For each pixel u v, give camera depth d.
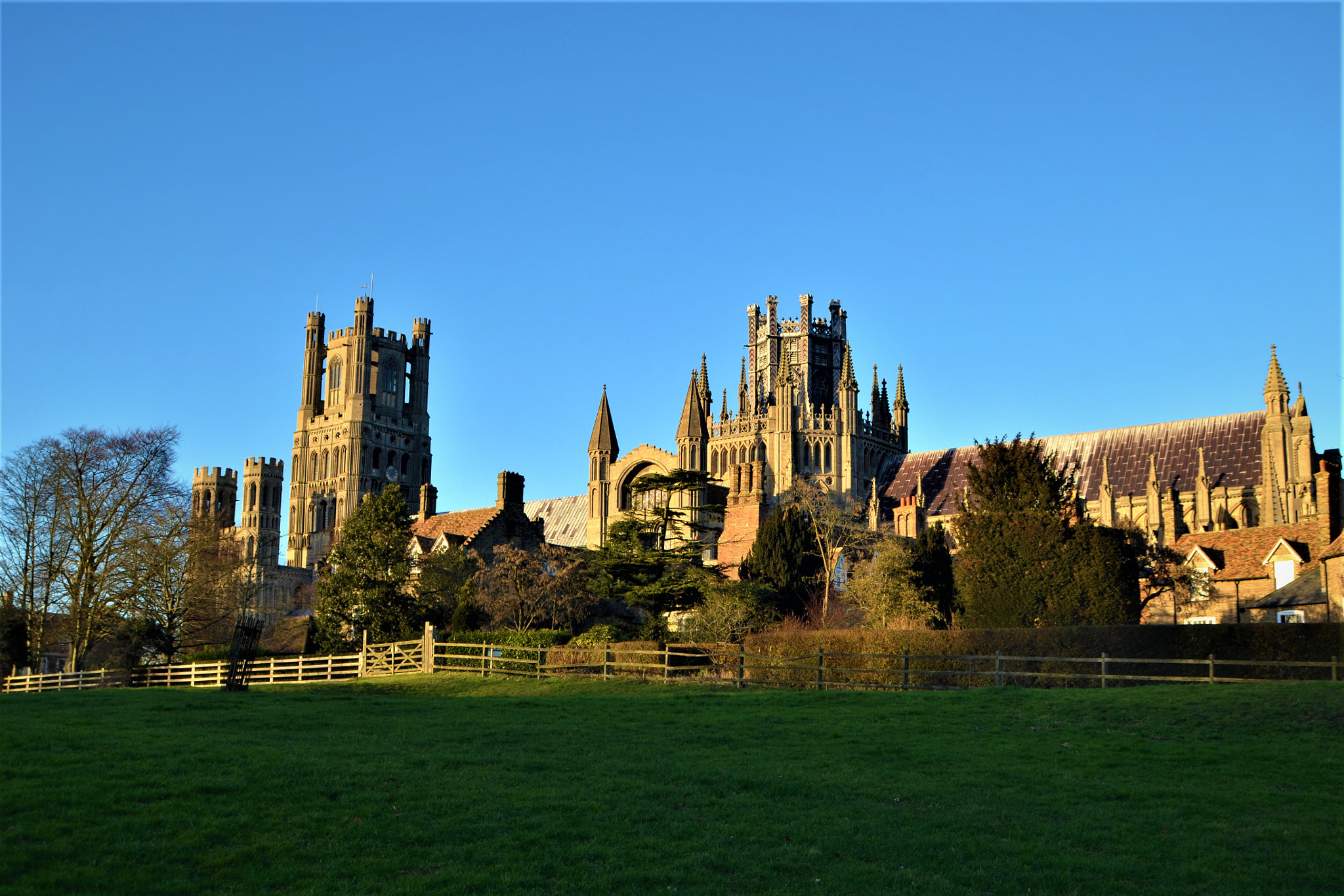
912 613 73.56
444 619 83.81
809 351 154.88
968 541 67.25
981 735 36.47
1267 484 110.12
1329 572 63.94
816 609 79.62
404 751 32.75
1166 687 42.09
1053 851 23.88
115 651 86.88
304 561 197.88
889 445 151.50
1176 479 119.50
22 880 20.72
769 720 39.69
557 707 43.56
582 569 88.44
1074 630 51.75
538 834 24.28
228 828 24.09
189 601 84.12
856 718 39.69
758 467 98.75
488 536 103.00
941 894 21.36
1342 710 35.72
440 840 23.91
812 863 23.02
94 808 24.95
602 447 132.88
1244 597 74.94
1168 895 21.44
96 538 80.56
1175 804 27.25
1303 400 110.44
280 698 47.53
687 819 25.78
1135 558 66.06
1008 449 69.06
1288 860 23.11
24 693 49.88
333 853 22.91
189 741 32.91
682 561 74.00
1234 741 34.28
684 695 47.44
